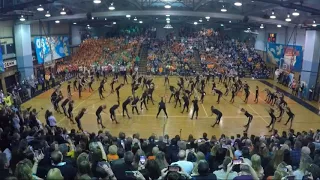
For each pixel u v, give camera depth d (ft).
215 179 17.62
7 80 99.71
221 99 93.71
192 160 26.73
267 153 29.53
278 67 131.54
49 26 133.80
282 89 113.60
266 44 147.33
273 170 24.50
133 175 19.04
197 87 102.12
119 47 158.71
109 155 25.43
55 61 137.18
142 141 39.93
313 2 61.62
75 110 78.54
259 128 66.95
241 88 104.83
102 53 153.28
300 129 67.05
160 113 77.25
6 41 98.48
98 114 64.39
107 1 96.53
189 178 17.49
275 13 89.71
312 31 95.81
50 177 14.75
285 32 129.90
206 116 75.00
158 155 24.84
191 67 141.59
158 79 127.85
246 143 38.47
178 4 104.06
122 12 94.73
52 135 40.98
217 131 64.23
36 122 52.37
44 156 22.99
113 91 100.58
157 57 149.07
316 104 91.66
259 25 134.00
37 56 120.06
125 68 136.26
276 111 80.28
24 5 62.34
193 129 65.16
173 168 17.56
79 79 98.22
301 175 20.97
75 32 163.63
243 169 17.89
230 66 141.59
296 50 114.11
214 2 94.22
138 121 70.33
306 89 98.68
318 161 27.14
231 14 94.12
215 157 27.53
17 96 81.92
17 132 38.24
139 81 105.50
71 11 94.12
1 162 20.02
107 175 17.48
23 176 16.97
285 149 27.89
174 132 62.95
